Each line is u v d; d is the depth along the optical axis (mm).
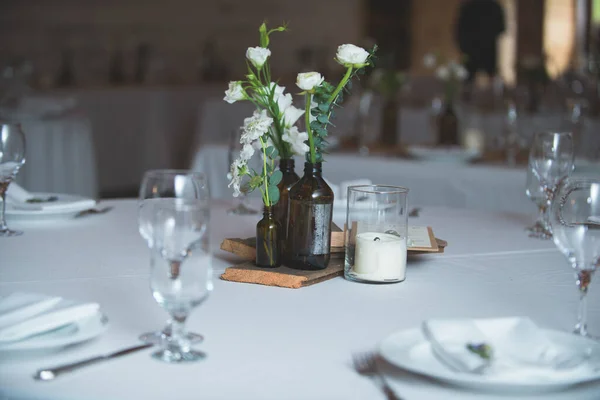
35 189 4746
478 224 2141
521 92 4039
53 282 1486
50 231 1961
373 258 1485
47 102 5172
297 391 990
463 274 1586
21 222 2068
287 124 1578
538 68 4660
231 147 2562
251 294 1408
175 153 6629
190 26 8828
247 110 6008
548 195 2027
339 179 3289
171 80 8398
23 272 1559
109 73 8070
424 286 1486
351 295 1412
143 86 6926
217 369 1055
